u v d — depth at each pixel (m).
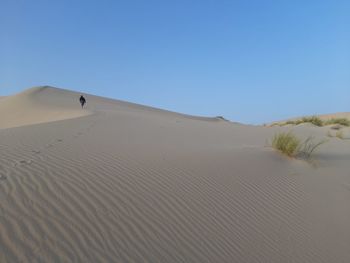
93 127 14.26
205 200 6.07
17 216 4.45
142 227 4.79
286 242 5.34
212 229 5.20
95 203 5.14
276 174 8.29
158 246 4.48
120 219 4.86
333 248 5.44
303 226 5.98
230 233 5.22
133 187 5.96
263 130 18.69
